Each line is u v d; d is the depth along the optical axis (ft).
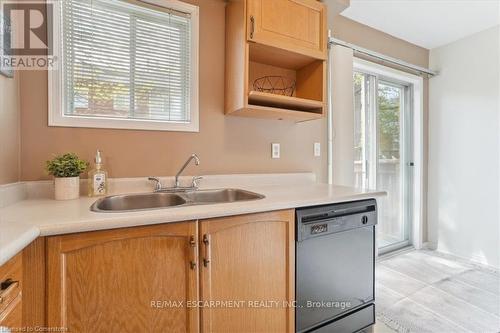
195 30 5.80
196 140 5.89
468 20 8.24
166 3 5.49
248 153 6.53
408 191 10.56
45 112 4.57
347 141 7.84
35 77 4.50
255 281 4.02
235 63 5.70
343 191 5.43
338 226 4.77
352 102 7.94
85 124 4.84
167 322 3.39
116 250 3.10
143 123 5.31
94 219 2.97
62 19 4.71
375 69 9.07
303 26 5.92
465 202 9.39
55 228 2.76
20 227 2.61
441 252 10.00
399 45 9.52
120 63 5.20
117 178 5.10
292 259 4.33
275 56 6.11
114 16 5.13
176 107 5.73
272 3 5.56
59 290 2.83
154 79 5.51
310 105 6.18
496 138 8.61
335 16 7.81
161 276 3.34
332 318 4.80
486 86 8.82
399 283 7.61
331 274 4.76
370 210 5.26
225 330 3.78
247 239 3.94
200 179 5.82
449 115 9.80
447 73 9.86
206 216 3.57
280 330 4.25
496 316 6.01
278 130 6.96
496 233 8.63
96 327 3.01
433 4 7.41
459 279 7.83
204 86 5.96
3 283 2.28
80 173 4.51
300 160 7.31
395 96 10.37
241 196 5.54
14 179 4.18
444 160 9.96
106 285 3.05
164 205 5.13
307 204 4.43
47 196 4.53
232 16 5.83
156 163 5.47
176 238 3.43
